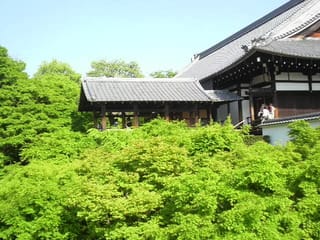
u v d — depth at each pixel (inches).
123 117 884.6
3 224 402.6
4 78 1007.0
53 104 864.9
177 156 345.4
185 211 291.4
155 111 846.5
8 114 820.6
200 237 271.6
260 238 269.4
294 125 433.7
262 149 383.9
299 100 852.6
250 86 933.8
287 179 330.3
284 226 293.1
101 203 310.3
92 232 350.3
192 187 289.4
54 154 639.1
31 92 871.7
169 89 880.3
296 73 852.6
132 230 304.5
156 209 325.1
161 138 398.3
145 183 338.3
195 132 417.1
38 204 379.9
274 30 994.1
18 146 788.0
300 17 1022.4
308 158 352.2
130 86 884.0
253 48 778.8
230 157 361.7
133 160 359.6
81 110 901.2
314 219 303.3
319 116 545.6
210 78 1026.7
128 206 310.7
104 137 572.7
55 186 394.3
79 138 691.4
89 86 850.8
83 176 376.5
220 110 1107.9
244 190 294.5
